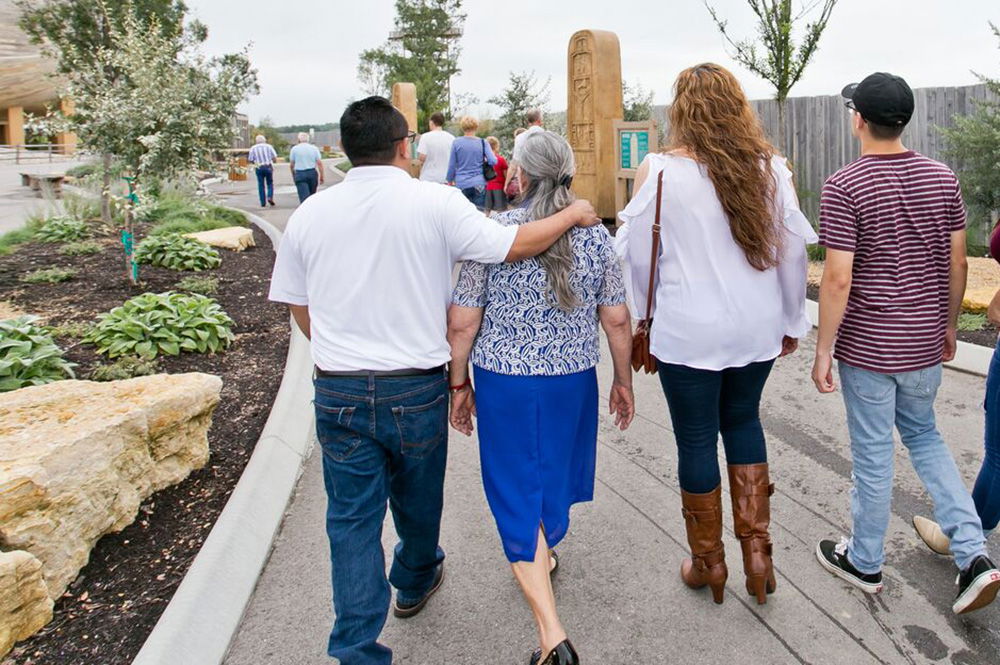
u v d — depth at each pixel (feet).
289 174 103.45
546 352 8.87
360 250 8.34
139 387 13.66
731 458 10.02
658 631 9.87
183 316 20.54
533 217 8.86
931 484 9.95
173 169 26.66
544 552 9.04
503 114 66.13
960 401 16.79
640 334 10.05
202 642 9.68
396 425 8.45
